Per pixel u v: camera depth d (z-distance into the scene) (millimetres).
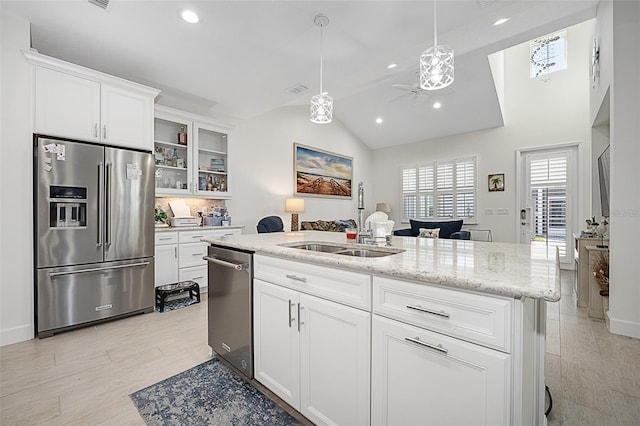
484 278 944
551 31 3068
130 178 2893
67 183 2527
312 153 6074
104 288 2744
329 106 2664
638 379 1854
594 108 4164
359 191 2082
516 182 5598
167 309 3182
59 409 1567
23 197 2396
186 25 2439
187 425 1456
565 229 5172
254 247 1729
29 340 2398
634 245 2479
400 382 1108
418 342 1043
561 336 2510
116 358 2115
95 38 2605
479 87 4855
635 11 2461
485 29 2822
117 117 2855
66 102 2570
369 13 2359
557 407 1594
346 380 1274
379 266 1138
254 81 3488
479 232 6020
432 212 6711
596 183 4504
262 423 1472
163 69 3178
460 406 964
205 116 4367
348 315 1258
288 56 2957
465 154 6230
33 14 2295
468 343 950
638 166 2455
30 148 2420
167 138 3875
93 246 2674
